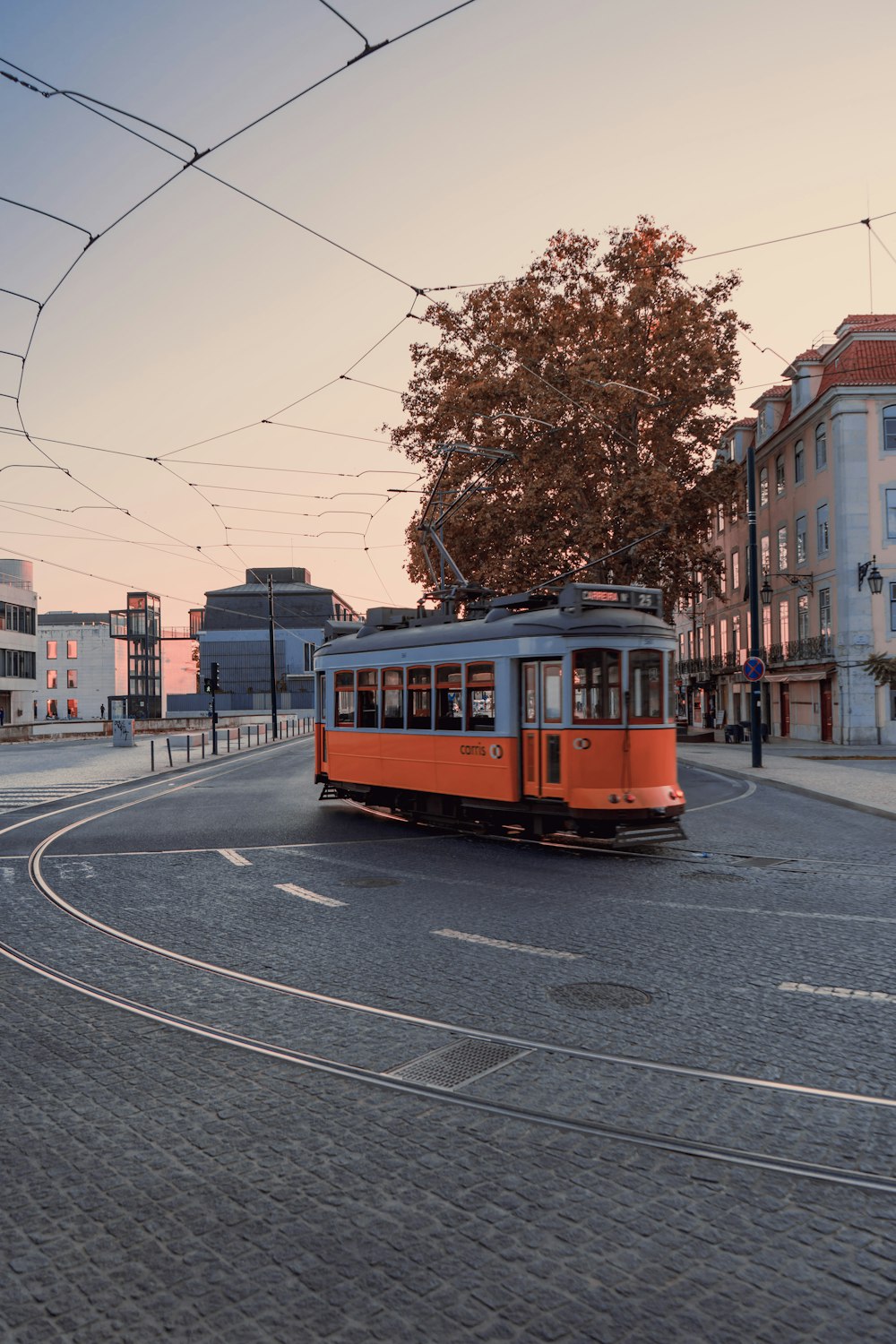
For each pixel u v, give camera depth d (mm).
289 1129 4551
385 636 16562
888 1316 3082
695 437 33812
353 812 17875
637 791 12656
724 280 34031
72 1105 4879
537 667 13156
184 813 18125
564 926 8523
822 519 39281
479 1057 5426
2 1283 3359
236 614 104125
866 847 13031
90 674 96875
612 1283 3270
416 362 34719
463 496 24297
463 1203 3820
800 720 42062
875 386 36781
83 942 8359
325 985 6898
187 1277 3363
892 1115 4602
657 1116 4621
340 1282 3311
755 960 7348
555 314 32719
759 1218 3682
